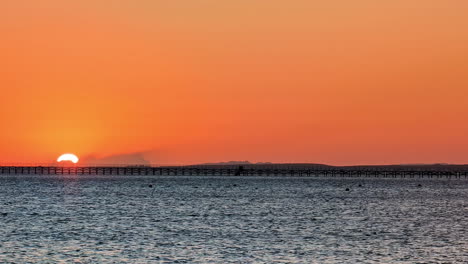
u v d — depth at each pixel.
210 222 85.12
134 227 78.50
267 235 72.38
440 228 80.25
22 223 81.56
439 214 99.81
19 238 68.06
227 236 71.31
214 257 58.81
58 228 76.62
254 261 57.25
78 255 59.00
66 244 64.62
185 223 83.56
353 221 87.94
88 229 76.00
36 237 68.94
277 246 64.75
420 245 65.81
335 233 74.56
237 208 108.19
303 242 67.44
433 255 60.22
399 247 64.56
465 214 100.06
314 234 73.62
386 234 74.06
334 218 92.06
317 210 105.62
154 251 61.34
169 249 62.50
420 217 94.62
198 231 75.31
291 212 101.44
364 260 57.94
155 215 94.06
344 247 64.44
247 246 64.62
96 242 66.00
